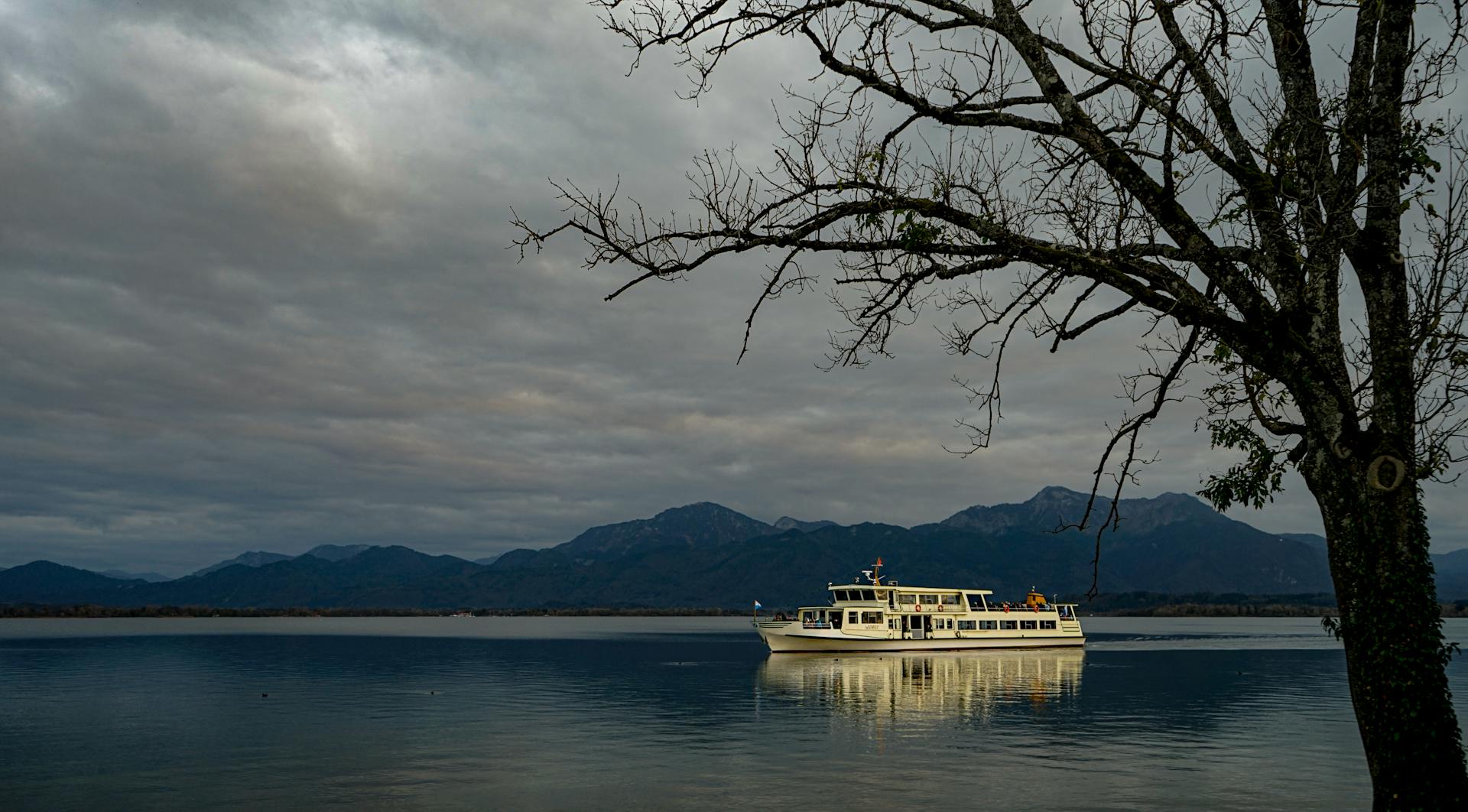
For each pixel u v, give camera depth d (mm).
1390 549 10266
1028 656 108938
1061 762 40281
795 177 12641
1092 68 12000
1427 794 9812
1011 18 12047
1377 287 11266
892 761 40500
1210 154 11836
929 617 110375
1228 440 14539
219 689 75688
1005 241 11734
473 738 47875
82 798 34062
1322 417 10812
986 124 12195
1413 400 10945
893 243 12023
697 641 180750
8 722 55094
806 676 84062
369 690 74562
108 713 59531
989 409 13062
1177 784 35406
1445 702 10047
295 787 35719
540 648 151625
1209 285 12008
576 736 48469
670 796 33750
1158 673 88562
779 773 37812
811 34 12258
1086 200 12648
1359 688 10414
